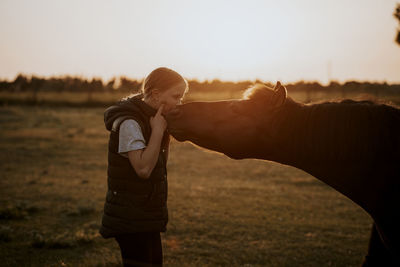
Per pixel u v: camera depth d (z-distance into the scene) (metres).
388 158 2.19
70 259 4.31
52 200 6.95
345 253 4.78
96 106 37.06
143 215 2.43
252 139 2.36
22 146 13.77
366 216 6.44
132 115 2.44
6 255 4.38
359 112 2.28
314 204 7.12
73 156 12.18
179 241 5.05
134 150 2.32
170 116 2.46
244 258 4.53
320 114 2.31
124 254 2.49
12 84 55.78
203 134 2.40
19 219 5.79
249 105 2.37
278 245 4.98
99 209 6.41
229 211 6.48
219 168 10.81
